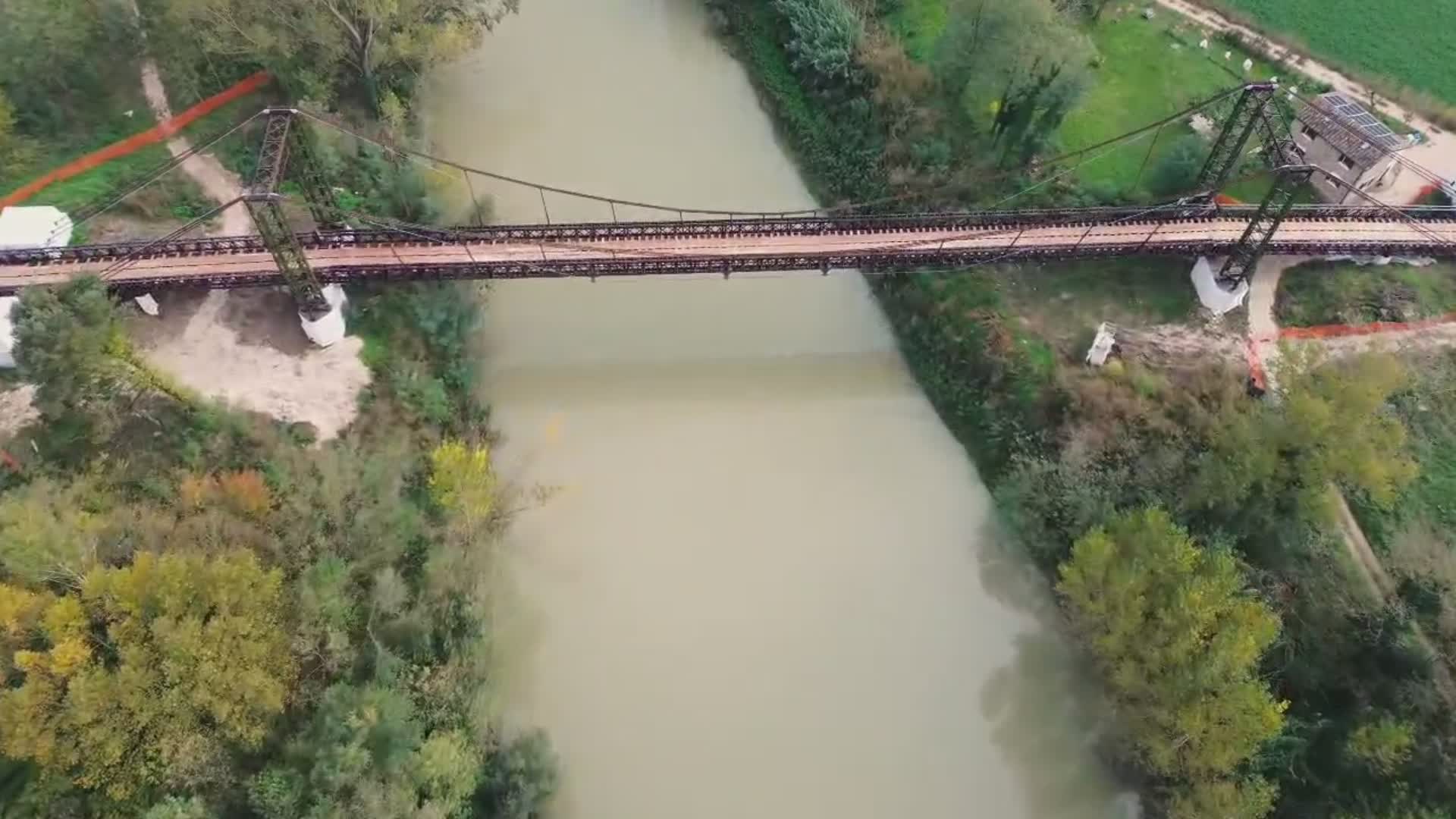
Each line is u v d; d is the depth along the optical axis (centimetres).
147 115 8156
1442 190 7812
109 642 4981
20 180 7706
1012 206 7806
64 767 4750
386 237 7031
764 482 7056
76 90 8050
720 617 6481
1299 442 5878
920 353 7556
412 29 8088
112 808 4822
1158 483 6322
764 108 9194
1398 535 6059
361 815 4791
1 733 4638
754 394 7456
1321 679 5647
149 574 4975
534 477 7038
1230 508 6025
